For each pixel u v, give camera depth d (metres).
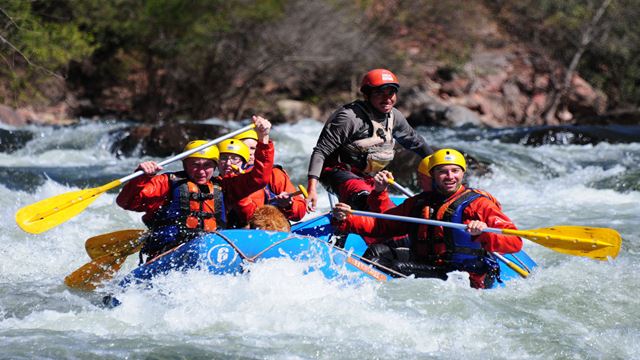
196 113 85.69
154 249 20.66
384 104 24.33
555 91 93.69
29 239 27.31
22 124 70.50
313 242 19.88
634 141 54.66
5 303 19.91
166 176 20.84
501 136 58.28
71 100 82.44
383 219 21.98
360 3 90.00
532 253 26.36
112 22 75.62
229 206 22.16
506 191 38.69
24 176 41.25
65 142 56.12
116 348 16.06
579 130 56.38
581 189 38.88
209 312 18.05
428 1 96.00
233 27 80.50
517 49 100.50
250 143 24.47
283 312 17.98
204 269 19.06
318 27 85.56
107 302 19.50
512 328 17.72
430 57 95.00
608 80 101.94
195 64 83.00
